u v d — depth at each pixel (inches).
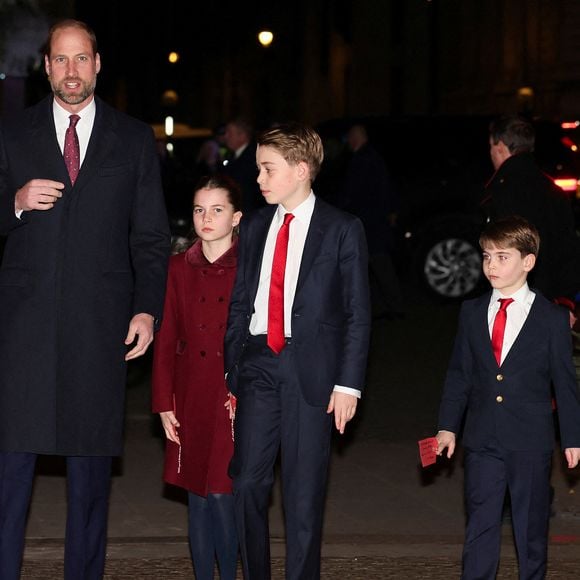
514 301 340.2
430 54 2222.0
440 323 859.4
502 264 337.1
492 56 2048.5
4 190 326.0
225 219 336.2
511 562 394.3
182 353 341.7
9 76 928.9
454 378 347.6
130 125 331.6
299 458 320.2
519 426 335.6
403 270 965.8
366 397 636.1
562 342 336.5
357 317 319.9
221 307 337.1
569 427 336.5
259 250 326.6
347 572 380.2
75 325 325.1
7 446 327.0
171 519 433.7
